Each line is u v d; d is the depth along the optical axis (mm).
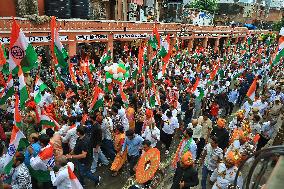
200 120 7984
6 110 9305
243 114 8812
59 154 6172
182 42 32781
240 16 61188
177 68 16609
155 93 9531
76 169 6469
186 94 11391
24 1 18969
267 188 1449
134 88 11961
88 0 23812
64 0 21609
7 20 16125
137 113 9117
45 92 8844
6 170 5211
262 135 8656
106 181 7684
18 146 5383
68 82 12664
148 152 5715
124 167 8305
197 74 15656
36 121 7566
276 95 11891
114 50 25547
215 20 54250
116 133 7926
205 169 6625
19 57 7250
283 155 1612
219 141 7270
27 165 5750
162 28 28812
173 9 45500
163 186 7270
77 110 9625
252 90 9773
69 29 19547
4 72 9203
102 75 12898
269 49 32094
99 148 7887
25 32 16953
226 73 16188
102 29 21906
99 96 8492
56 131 7445
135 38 25266
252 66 18906
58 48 9812
